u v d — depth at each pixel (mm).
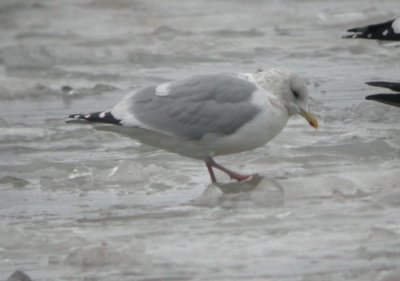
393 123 16312
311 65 21688
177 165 14188
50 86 20438
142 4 29844
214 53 23172
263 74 12531
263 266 9672
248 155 14359
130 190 13039
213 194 12164
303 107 12477
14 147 15633
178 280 9461
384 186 12305
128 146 15508
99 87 20031
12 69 22469
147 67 22234
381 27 18469
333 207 11500
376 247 10016
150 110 12477
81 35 25719
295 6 29234
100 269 9945
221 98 12312
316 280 9180
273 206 11688
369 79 20047
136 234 10969
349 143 14516
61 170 14211
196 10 28844
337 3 29469
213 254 10109
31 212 12266
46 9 29484
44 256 10547
